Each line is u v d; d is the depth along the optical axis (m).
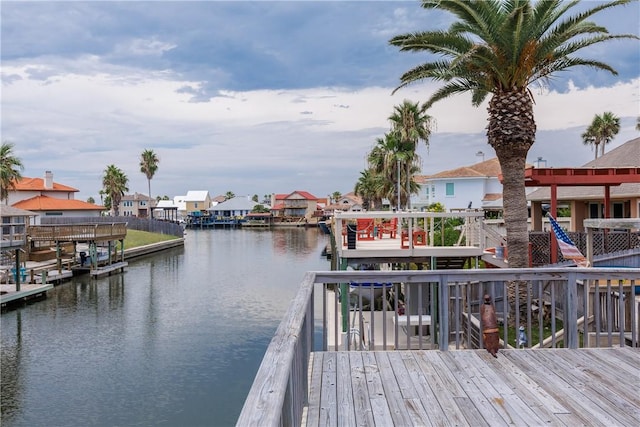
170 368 15.84
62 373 15.45
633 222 10.56
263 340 19.05
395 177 43.28
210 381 14.74
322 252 55.44
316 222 117.88
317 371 5.04
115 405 13.03
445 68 13.34
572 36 12.39
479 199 44.72
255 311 24.23
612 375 4.91
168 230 67.62
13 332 20.19
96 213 63.62
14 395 13.73
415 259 14.13
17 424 11.98
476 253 13.75
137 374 15.29
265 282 33.72
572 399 4.31
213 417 12.30
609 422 3.86
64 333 20.05
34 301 26.48
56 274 32.34
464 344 10.08
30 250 36.56
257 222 119.69
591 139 58.44
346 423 3.85
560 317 11.12
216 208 129.50
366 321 15.17
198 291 30.06
